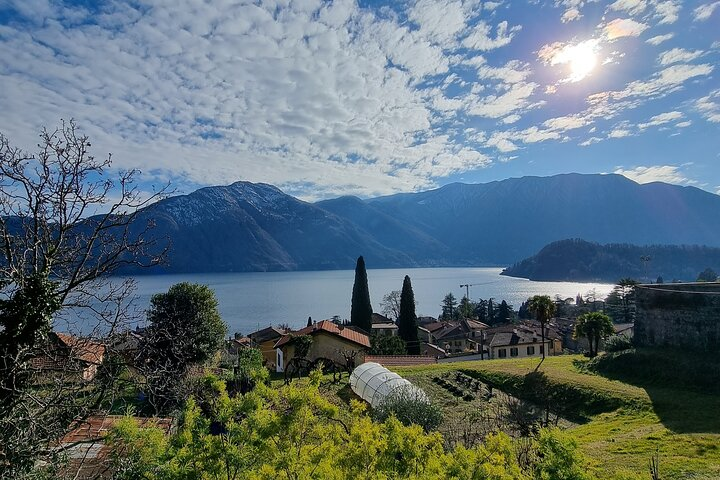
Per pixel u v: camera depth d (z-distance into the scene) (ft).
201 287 105.50
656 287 110.63
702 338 91.25
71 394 28.55
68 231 31.30
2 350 26.68
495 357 203.82
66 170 30.35
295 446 20.53
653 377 89.76
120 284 33.27
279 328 244.42
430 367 119.34
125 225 32.68
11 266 27.61
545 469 20.21
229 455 20.03
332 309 478.59
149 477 21.29
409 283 191.11
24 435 25.63
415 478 19.26
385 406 65.16
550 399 89.30
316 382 22.52
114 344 31.63
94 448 32.73
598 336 128.77
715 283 110.73
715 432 57.06
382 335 197.57
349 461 20.27
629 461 47.50
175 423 32.22
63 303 29.53
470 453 20.42
